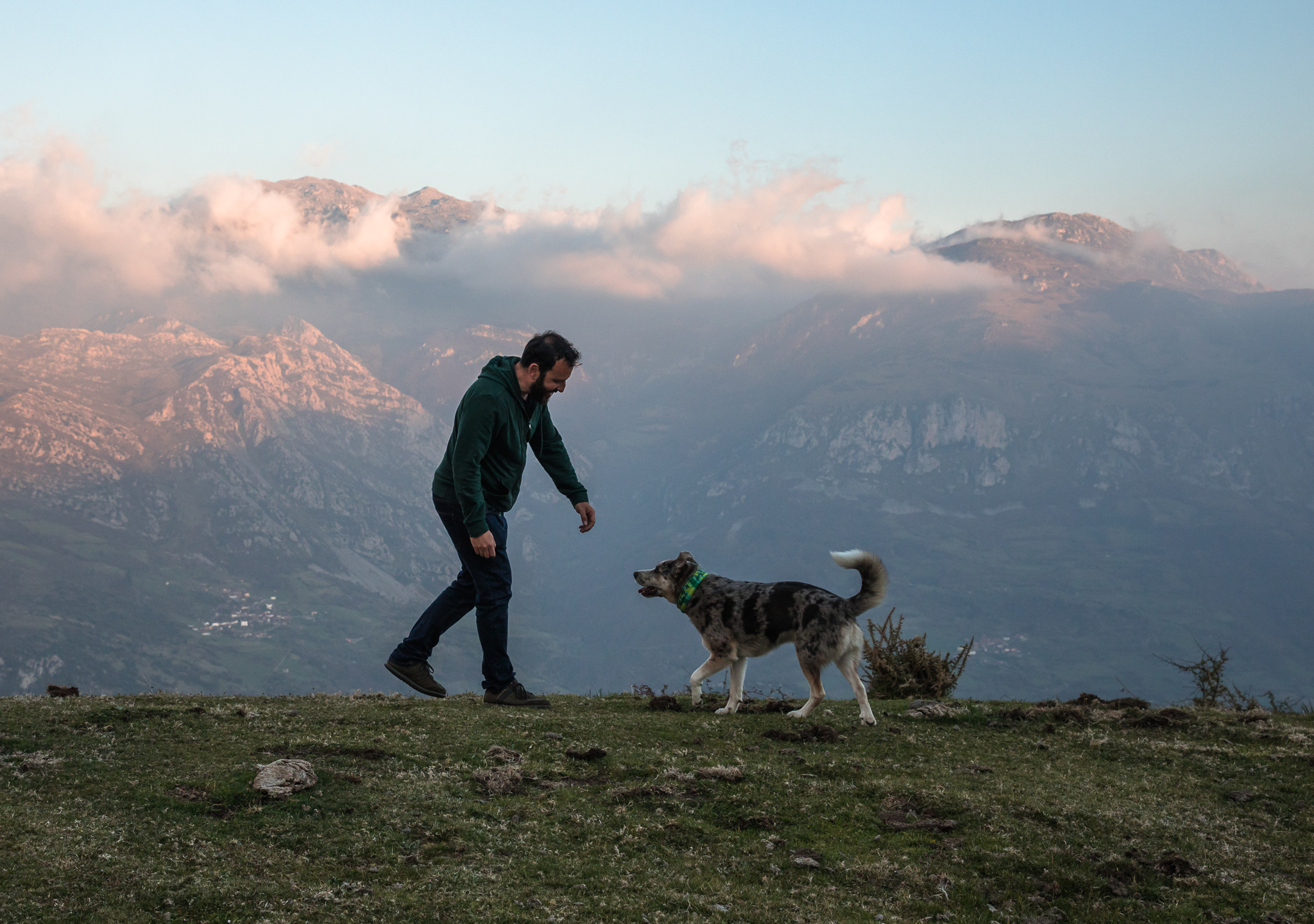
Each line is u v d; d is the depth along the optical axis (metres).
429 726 7.13
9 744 5.76
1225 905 5.05
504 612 8.22
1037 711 9.41
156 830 4.66
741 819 5.80
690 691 9.42
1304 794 7.06
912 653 12.54
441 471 8.04
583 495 8.83
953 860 5.40
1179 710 9.55
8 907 3.60
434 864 4.68
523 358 7.89
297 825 4.98
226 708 7.25
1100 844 5.77
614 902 4.44
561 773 6.34
